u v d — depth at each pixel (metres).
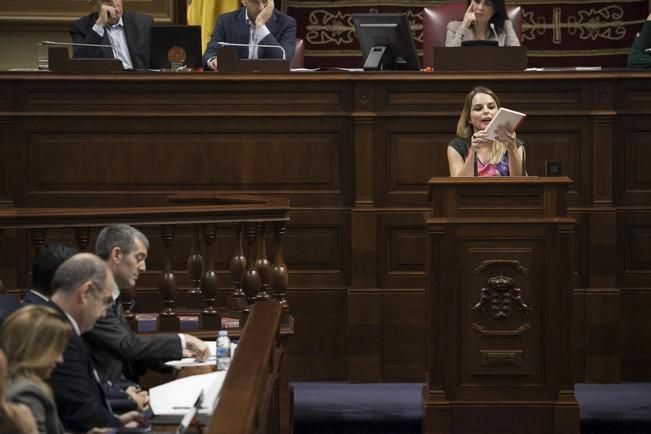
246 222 16.31
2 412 8.66
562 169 19.31
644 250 19.36
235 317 16.75
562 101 19.23
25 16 25.64
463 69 19.23
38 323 9.77
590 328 19.23
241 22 21.42
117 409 12.36
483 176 16.22
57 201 19.53
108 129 19.52
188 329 16.23
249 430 8.55
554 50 28.80
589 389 18.73
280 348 14.89
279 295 16.47
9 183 19.42
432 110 19.30
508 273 15.80
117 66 19.47
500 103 19.25
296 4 28.73
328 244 19.55
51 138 19.48
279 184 19.58
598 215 19.20
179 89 19.47
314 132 19.52
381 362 19.39
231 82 19.41
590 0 28.70
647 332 19.33
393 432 16.94
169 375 16.16
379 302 19.33
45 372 9.77
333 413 17.36
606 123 19.16
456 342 15.83
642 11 28.59
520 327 15.80
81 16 25.69
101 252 13.67
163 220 15.87
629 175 19.36
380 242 19.38
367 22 19.80
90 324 11.70
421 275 19.36
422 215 19.31
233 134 19.53
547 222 15.67
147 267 19.45
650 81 19.20
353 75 19.22
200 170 19.55
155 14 26.30
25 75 19.31
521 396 15.84
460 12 21.25
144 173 19.55
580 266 19.33
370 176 19.36
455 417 15.80
